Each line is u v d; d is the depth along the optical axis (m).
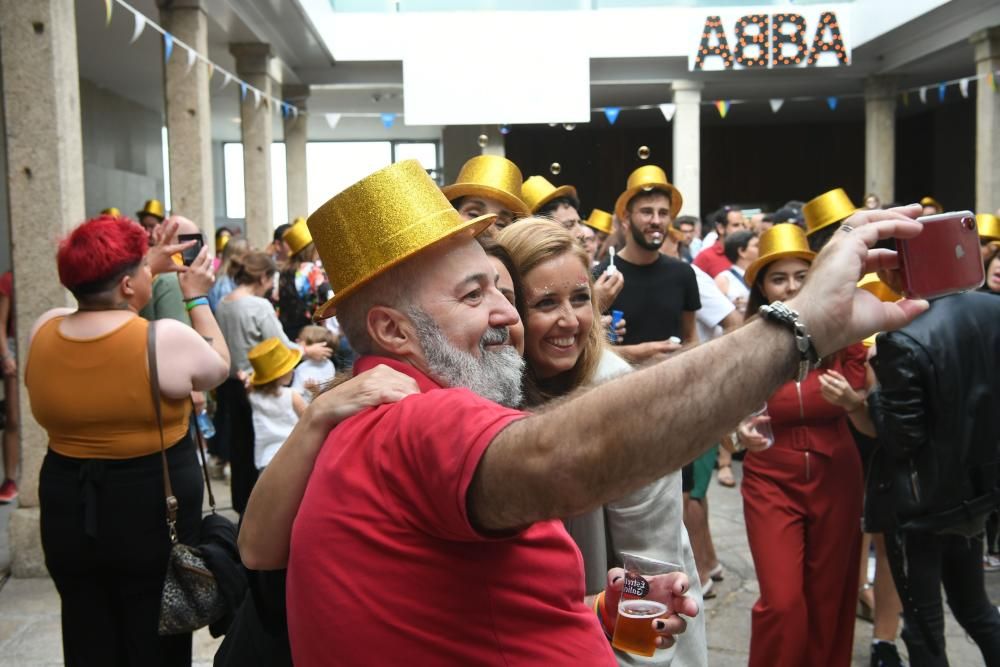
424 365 1.27
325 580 1.11
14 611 4.20
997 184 11.52
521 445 0.96
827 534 3.12
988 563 4.68
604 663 1.15
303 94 13.78
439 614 1.07
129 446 2.55
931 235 1.07
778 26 12.97
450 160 15.85
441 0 13.16
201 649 3.88
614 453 0.91
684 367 0.93
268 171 11.22
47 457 2.61
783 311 0.94
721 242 6.52
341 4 13.03
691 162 13.88
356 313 1.31
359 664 1.08
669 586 1.59
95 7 9.73
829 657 3.19
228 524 2.64
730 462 6.45
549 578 1.14
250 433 4.72
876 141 14.31
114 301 2.61
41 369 2.56
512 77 10.19
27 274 4.54
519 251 1.99
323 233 1.32
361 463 1.13
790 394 3.10
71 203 4.61
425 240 1.22
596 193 19.69
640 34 13.09
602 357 2.10
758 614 3.02
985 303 2.88
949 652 3.76
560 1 13.06
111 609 2.65
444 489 1.01
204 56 8.43
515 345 1.79
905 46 13.34
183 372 2.58
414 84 10.06
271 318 5.23
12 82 4.51
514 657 1.09
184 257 3.42
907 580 2.98
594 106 16.50
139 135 17.06
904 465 2.87
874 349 3.23
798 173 20.88
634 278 4.42
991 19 11.33
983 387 2.80
